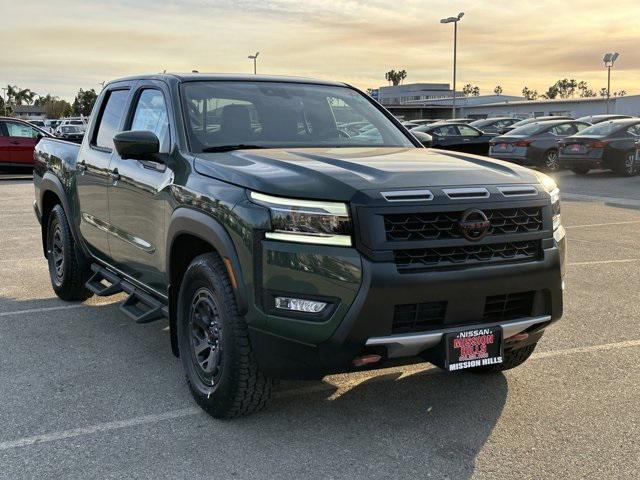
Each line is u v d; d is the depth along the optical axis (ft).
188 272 12.27
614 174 63.67
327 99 16.21
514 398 13.12
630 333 17.19
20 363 15.02
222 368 11.45
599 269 24.47
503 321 11.30
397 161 12.25
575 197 47.16
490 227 10.89
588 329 17.52
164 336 17.08
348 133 15.26
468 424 11.99
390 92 358.84
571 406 12.73
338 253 10.09
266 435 11.54
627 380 14.02
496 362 11.25
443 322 10.76
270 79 16.20
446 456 10.82
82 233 18.34
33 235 32.27
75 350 15.93
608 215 38.19
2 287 22.20
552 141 65.36
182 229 12.31
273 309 10.45
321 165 11.39
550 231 11.60
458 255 10.68
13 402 12.89
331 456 10.82
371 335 10.19
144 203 14.24
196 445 11.18
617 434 11.56
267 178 10.85
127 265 15.85
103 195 16.51
